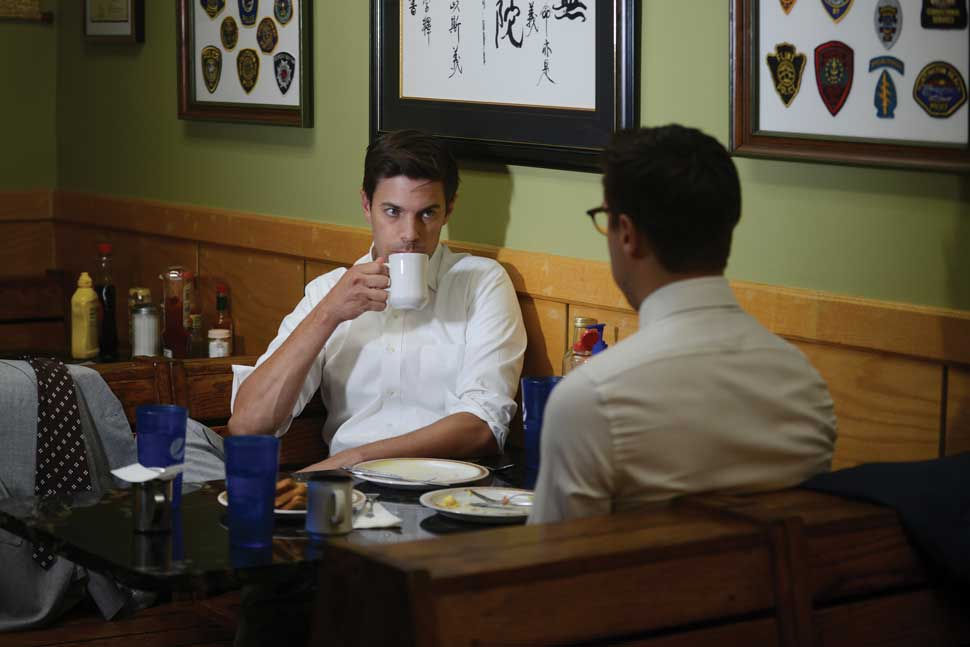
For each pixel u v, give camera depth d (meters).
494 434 2.45
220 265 3.62
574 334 2.53
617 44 2.36
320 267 3.23
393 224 2.50
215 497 2.02
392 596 1.18
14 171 4.28
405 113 2.90
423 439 2.38
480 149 2.71
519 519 1.86
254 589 2.01
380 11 2.94
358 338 2.65
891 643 1.44
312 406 2.80
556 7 2.50
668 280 1.49
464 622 1.17
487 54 2.67
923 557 1.46
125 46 3.96
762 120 2.11
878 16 1.91
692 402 1.44
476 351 2.54
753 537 1.34
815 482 1.53
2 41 4.22
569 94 2.49
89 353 3.38
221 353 3.40
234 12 3.42
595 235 2.50
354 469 2.11
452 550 1.25
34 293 3.88
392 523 1.84
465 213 2.82
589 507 1.43
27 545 2.47
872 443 2.03
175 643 2.62
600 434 1.41
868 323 1.99
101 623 2.56
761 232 2.17
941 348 1.89
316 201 3.25
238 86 3.44
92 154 4.18
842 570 1.40
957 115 1.82
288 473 2.15
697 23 2.24
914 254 1.93
